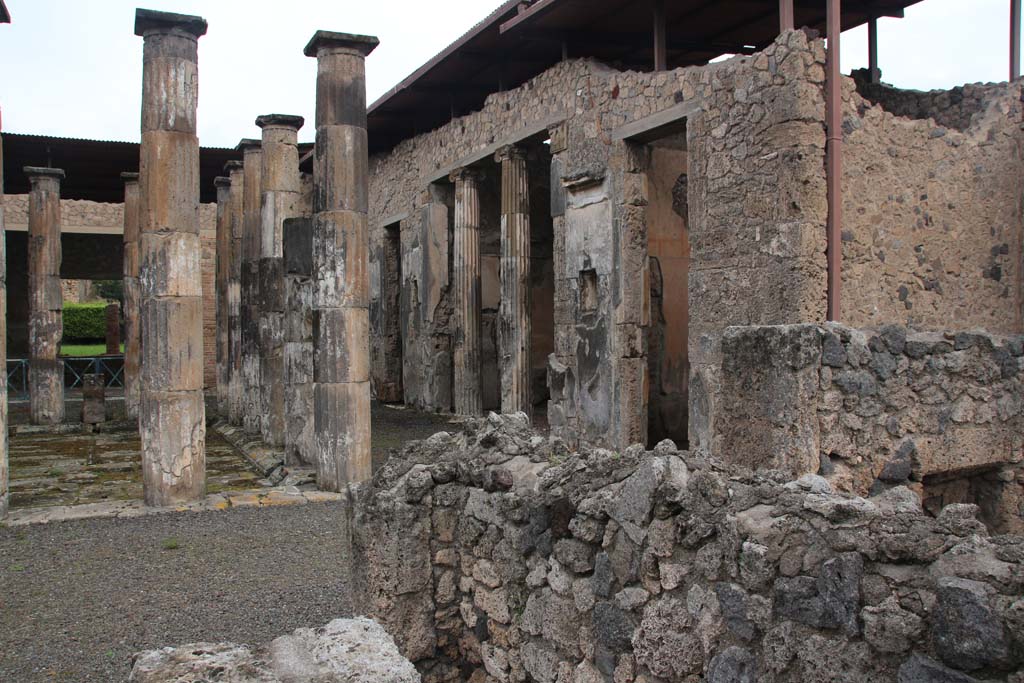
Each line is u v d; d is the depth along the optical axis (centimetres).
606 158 1251
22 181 2481
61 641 583
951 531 277
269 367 1462
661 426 1329
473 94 1839
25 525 909
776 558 293
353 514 500
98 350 3878
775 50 941
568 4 1230
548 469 418
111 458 1409
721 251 1012
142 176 998
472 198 1808
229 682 282
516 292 1583
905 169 971
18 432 1752
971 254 1021
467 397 1848
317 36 1035
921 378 586
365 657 302
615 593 353
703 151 1042
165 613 639
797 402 537
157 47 988
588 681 364
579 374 1327
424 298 2020
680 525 324
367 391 1089
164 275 1000
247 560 779
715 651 306
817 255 912
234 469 1313
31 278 1850
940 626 255
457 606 477
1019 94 1048
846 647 276
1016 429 636
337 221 1056
